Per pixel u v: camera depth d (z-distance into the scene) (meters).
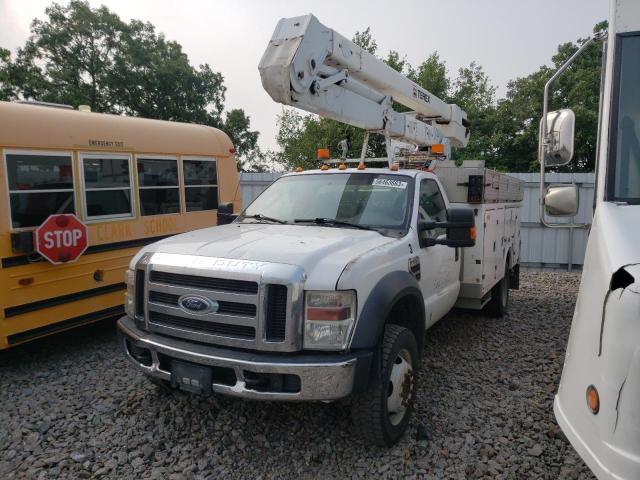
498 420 4.02
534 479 3.24
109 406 4.30
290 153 21.66
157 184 6.68
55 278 5.44
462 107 24.86
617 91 2.76
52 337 6.37
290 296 3.05
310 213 4.53
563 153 3.14
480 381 4.82
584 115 19.48
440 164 6.41
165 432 3.82
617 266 1.95
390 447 3.58
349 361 3.05
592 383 1.97
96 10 34.69
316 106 5.24
